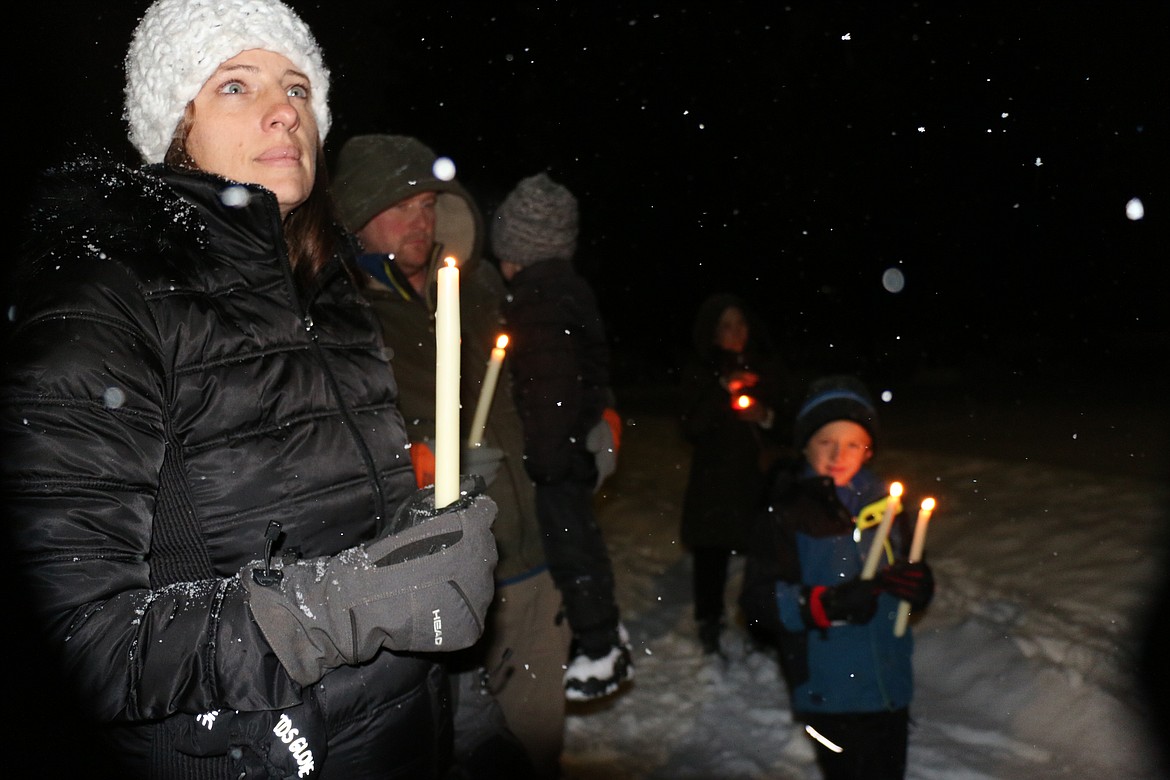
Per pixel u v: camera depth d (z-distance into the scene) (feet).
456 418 3.82
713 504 13.82
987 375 41.09
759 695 12.60
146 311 3.98
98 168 4.33
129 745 3.98
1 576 3.50
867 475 9.42
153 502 3.84
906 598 8.30
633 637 14.90
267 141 4.53
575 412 8.55
